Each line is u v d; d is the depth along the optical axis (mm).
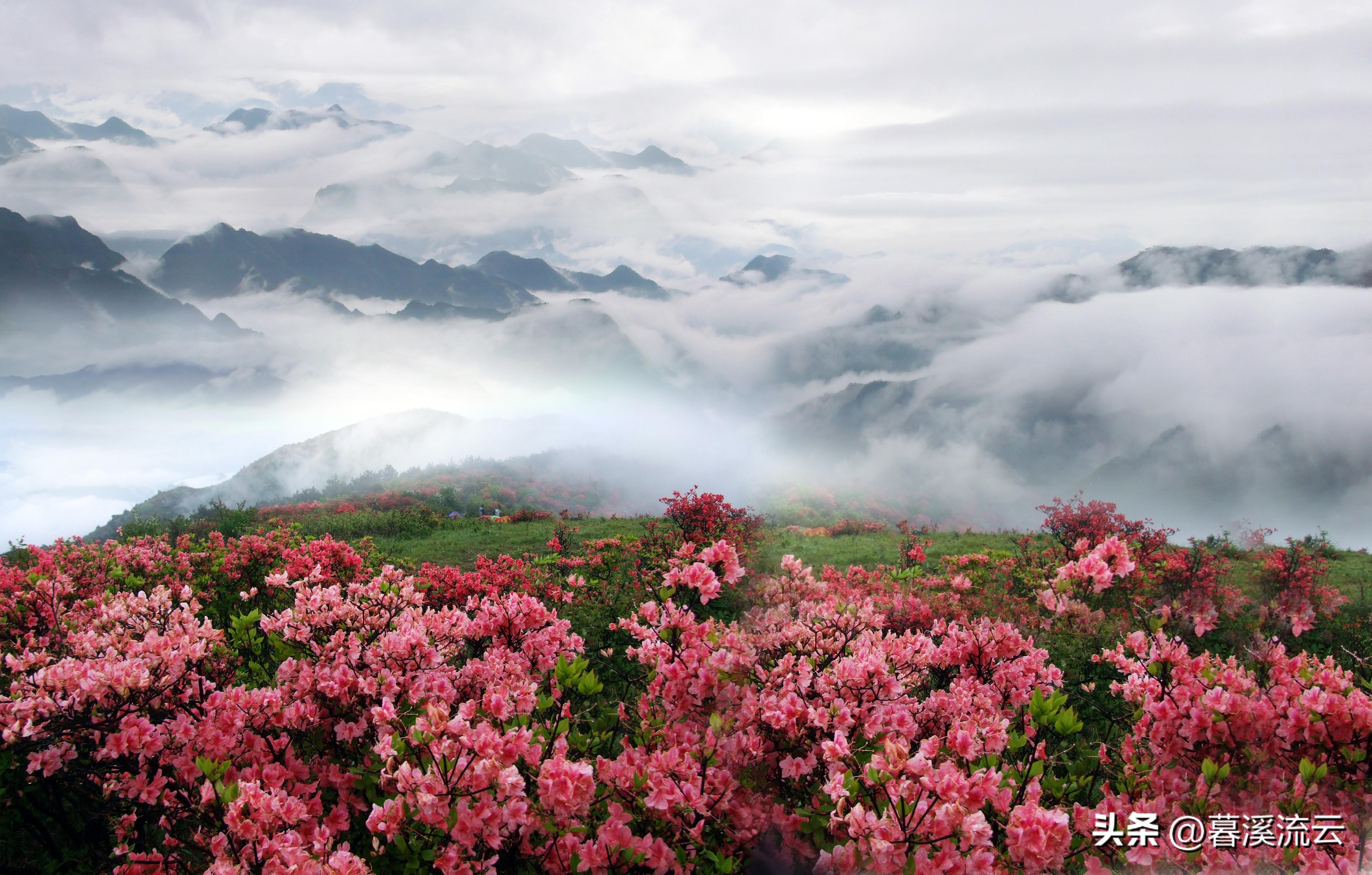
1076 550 11984
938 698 4594
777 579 6656
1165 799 3504
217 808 3553
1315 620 9336
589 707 4727
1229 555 15250
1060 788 3686
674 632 4461
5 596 7801
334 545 10586
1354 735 3598
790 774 3771
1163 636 4965
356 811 4086
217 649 5328
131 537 15688
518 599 5273
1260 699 3955
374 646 4609
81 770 3891
